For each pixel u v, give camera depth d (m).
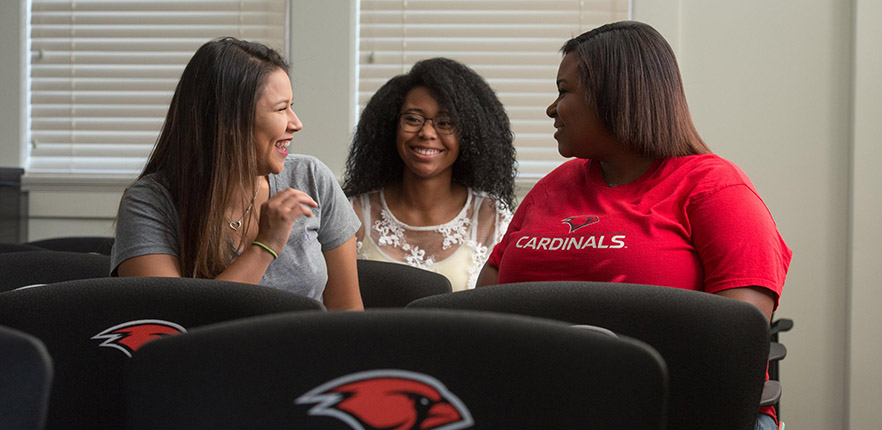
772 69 3.59
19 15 3.86
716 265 1.57
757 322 1.05
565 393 0.74
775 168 3.60
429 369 0.75
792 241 3.60
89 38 3.90
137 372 0.77
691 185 1.65
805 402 3.61
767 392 1.57
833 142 3.57
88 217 3.85
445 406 0.75
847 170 3.56
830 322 3.59
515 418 0.75
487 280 2.02
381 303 2.21
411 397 0.75
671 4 3.61
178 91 1.98
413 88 2.86
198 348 0.76
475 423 0.75
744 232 1.55
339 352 0.75
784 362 3.62
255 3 3.81
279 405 0.75
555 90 3.78
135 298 1.08
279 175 2.15
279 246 1.92
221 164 1.92
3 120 3.89
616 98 1.72
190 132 1.93
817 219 3.59
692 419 1.07
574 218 1.73
